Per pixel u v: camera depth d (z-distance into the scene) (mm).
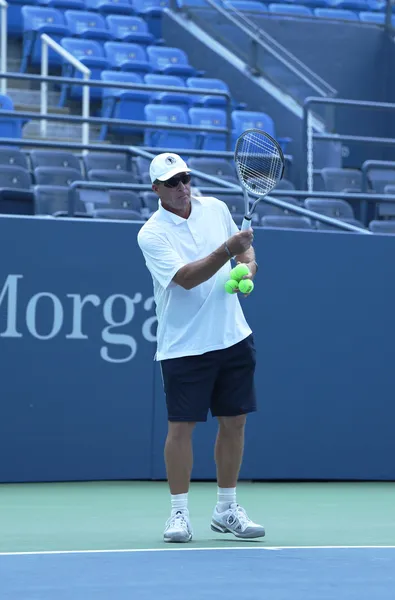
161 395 24859
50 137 45969
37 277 24172
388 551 15445
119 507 20906
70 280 24359
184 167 16578
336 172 39281
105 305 24562
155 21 57812
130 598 11820
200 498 22422
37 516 19625
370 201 35156
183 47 53719
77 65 41906
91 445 24469
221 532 17234
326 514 20312
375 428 25797
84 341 24406
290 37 53594
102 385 24516
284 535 17406
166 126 37188
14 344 24031
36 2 54625
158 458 24828
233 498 17078
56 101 49469
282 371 25281
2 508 20688
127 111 47906
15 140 34406
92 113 50031
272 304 25234
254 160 16750
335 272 25594
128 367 24656
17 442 24094
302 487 24641
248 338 16938
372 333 25797
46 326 24219
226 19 51844
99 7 56938
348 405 25656
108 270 24578
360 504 21844
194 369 16562
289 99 47688
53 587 12484
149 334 24781
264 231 25203
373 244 25844
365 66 54438
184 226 16766
